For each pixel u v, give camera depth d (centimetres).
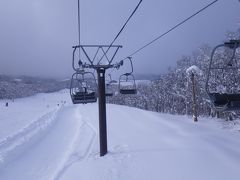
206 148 1775
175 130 2522
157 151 1752
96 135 2677
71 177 1426
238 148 1791
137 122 3094
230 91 3353
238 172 1338
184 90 5391
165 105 6825
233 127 2953
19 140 2636
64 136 2941
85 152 1994
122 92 1739
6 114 5597
